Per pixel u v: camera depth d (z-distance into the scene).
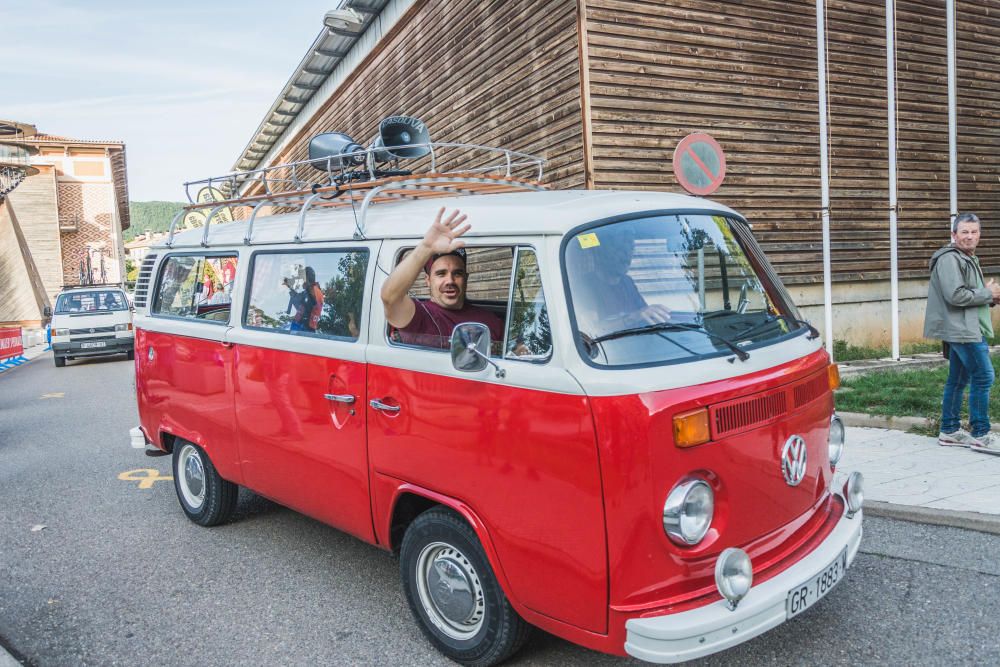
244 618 4.00
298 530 5.37
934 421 6.52
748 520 2.94
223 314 4.91
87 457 7.92
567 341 2.84
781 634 3.50
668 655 2.55
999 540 4.33
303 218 4.32
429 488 3.38
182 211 5.93
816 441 3.37
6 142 39.81
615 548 2.69
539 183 4.62
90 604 4.23
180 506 6.03
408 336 3.51
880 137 11.41
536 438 2.89
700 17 9.64
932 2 11.85
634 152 9.22
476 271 3.39
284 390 4.25
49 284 39.47
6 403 12.31
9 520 5.82
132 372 16.14
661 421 2.67
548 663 3.35
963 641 3.33
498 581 3.12
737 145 10.05
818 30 9.08
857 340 11.47
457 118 11.83
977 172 12.60
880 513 4.80
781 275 10.58
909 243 11.95
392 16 13.81
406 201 4.21
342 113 17.17
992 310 12.99
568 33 9.09
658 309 3.04
